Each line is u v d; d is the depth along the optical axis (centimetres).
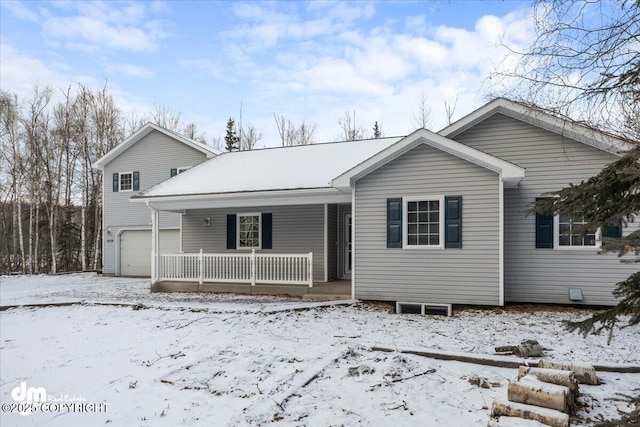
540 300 891
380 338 646
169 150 1828
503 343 605
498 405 348
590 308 852
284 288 1086
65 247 3008
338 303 915
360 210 948
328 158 1304
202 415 399
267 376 494
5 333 798
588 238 860
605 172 289
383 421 364
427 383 447
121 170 1908
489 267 838
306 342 634
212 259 1225
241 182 1198
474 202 852
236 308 881
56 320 891
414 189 901
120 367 564
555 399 338
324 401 409
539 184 906
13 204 2762
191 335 708
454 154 867
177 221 1766
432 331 687
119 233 1895
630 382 438
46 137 2759
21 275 2106
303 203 1078
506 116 937
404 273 903
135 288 1395
